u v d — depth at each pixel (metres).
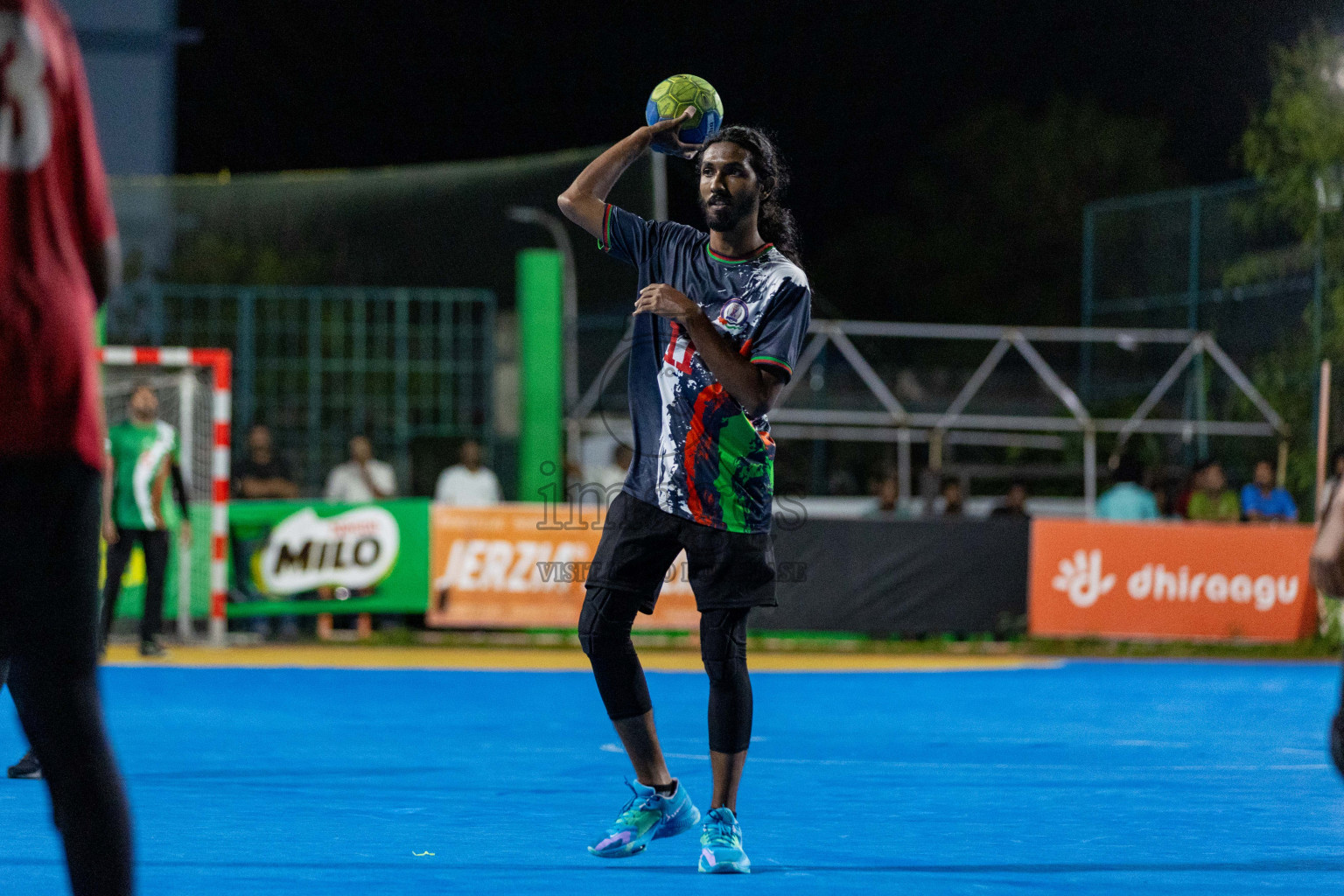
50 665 2.77
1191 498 16.81
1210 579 15.27
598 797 6.09
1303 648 15.27
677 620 15.22
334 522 15.20
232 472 16.00
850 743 8.09
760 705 10.13
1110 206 22.39
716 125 5.16
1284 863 4.86
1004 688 11.65
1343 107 18.70
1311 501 18.36
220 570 14.40
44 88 2.68
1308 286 18.83
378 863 4.69
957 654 15.31
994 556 15.31
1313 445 18.36
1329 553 3.35
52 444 2.68
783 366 4.59
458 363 20.34
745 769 7.00
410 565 15.34
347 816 5.54
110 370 15.63
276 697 10.12
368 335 20.48
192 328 20.45
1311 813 5.86
